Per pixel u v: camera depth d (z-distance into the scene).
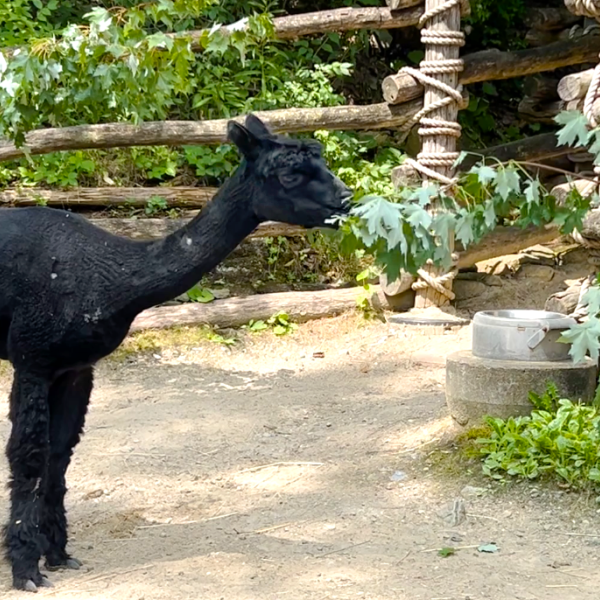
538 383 6.42
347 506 6.01
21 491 4.96
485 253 10.00
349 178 10.61
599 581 4.91
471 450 6.32
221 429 7.55
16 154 9.65
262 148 4.90
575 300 7.36
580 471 5.88
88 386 5.34
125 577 5.05
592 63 10.95
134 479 6.63
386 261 4.36
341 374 8.78
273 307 9.77
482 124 12.41
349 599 4.68
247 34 7.46
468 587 4.82
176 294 5.04
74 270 4.91
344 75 11.99
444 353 8.84
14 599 4.80
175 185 11.04
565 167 11.09
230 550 5.39
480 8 12.22
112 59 7.16
